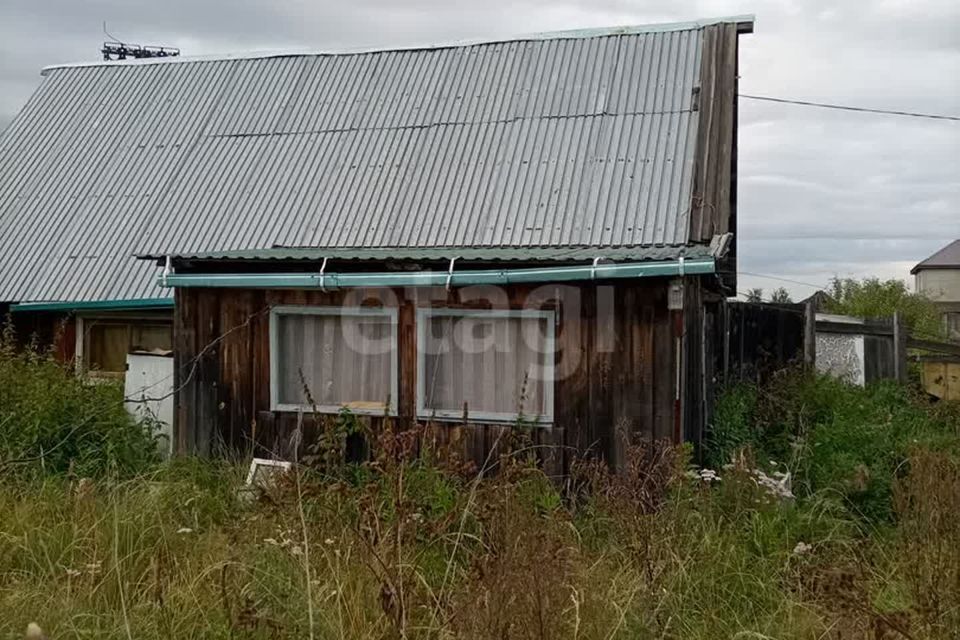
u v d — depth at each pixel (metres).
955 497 5.82
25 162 14.83
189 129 14.34
